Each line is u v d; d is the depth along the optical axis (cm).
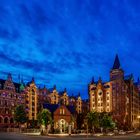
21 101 15088
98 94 16500
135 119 17700
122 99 15625
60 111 11594
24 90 15488
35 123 13100
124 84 15962
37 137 6875
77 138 6700
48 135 8075
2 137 6594
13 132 9912
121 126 14362
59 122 11475
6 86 14050
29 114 15638
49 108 11838
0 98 13500
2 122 13350
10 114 13938
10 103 14150
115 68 16238
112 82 16112
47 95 18012
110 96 16012
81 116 12300
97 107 16400
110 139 6309
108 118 9950
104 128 9950
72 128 10675
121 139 6338
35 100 16200
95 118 9606
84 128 11412
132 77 17662
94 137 7306
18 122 13175
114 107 15725
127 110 16100
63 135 8225
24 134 8350
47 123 9206
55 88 18562
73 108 12594
